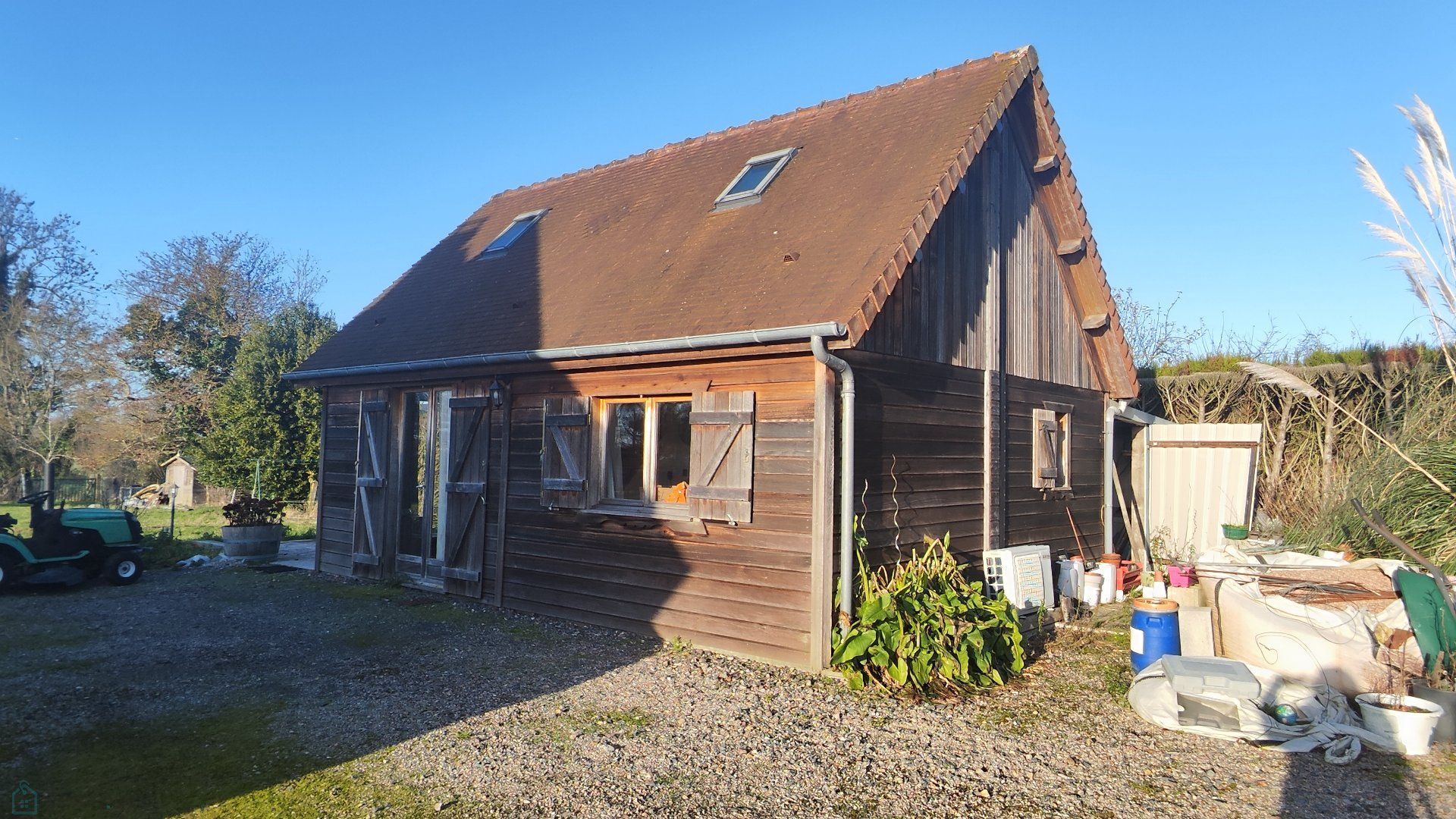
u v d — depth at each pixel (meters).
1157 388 12.80
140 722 5.39
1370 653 5.54
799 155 9.88
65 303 29.08
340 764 4.74
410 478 10.92
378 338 11.02
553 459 8.54
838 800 4.36
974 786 4.54
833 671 6.53
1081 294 10.75
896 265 6.71
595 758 4.85
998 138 9.16
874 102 10.30
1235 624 6.20
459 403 9.69
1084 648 7.46
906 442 7.48
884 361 7.25
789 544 6.82
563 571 8.50
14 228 27.83
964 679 6.21
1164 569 8.10
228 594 9.85
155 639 7.59
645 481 8.08
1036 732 5.36
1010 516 8.98
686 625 7.45
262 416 21.67
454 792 4.39
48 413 28.05
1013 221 9.41
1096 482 10.81
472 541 9.45
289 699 5.87
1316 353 11.31
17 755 4.82
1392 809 4.22
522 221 12.76
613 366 8.05
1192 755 4.97
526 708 5.71
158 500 28.14
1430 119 6.55
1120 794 4.45
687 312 7.50
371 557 10.61
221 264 31.91
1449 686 5.23
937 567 7.01
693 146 12.12
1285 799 4.36
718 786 4.51
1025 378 9.42
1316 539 8.31
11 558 9.80
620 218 10.91
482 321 9.82
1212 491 11.02
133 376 30.00
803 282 7.04
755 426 7.10
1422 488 7.49
